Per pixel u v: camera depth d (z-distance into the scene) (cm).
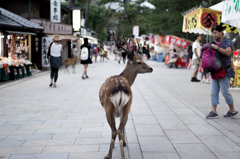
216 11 918
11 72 1074
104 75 1288
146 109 600
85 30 3088
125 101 321
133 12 4494
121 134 314
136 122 500
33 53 1545
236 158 340
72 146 383
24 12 1764
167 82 1054
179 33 2036
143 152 362
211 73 506
